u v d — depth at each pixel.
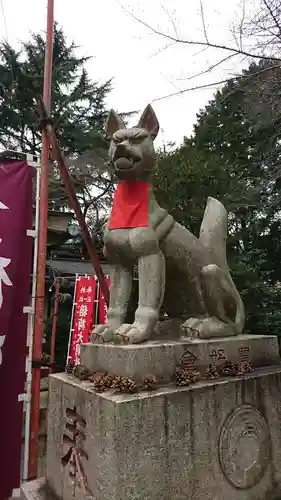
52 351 6.47
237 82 6.05
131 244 2.47
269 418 2.49
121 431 1.85
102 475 1.89
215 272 2.66
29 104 11.70
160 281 2.48
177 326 2.78
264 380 2.51
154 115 2.67
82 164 8.30
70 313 8.91
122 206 2.58
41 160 4.25
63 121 10.23
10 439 3.58
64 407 2.41
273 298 7.29
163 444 1.97
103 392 2.04
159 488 1.92
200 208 6.22
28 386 3.88
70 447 2.27
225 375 2.41
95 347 2.44
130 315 2.75
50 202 9.15
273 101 5.16
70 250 11.33
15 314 3.73
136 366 2.10
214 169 6.57
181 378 2.17
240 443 2.30
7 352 3.64
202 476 2.09
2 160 3.91
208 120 9.08
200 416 2.14
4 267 3.67
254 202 6.79
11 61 11.23
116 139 2.55
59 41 12.75
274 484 2.44
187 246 2.69
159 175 6.15
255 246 8.81
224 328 2.69
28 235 3.88
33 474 3.90
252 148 8.13
